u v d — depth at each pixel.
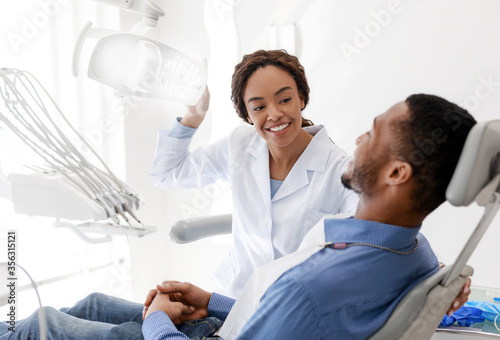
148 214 2.38
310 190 1.21
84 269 2.04
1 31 1.67
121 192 0.97
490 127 0.64
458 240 1.98
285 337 0.71
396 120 0.71
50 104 1.85
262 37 2.19
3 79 0.97
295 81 1.16
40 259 1.85
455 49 1.90
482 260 1.96
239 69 1.17
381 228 0.76
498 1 1.80
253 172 1.28
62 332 1.00
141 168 2.29
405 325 0.74
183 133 1.38
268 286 0.79
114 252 2.24
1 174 0.93
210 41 2.10
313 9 2.08
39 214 0.92
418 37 1.95
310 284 0.71
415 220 0.76
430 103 0.70
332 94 2.13
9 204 1.67
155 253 2.45
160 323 0.90
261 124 1.15
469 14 1.85
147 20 1.15
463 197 0.66
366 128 2.11
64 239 1.94
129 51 1.02
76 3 1.94
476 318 1.08
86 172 0.93
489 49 1.85
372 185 0.74
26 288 1.78
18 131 0.96
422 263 0.81
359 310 0.73
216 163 1.42
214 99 2.13
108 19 2.04
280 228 1.22
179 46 2.35
